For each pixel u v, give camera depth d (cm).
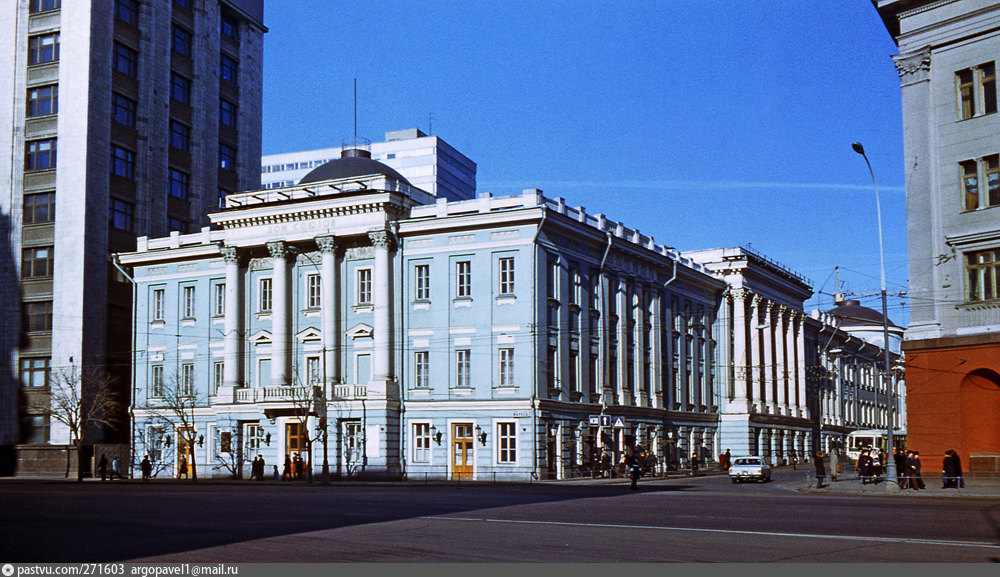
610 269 6569
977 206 4106
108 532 2062
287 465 5900
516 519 2395
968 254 4128
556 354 5878
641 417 6838
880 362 12975
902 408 13200
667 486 4672
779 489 4381
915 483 4016
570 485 4925
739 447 8200
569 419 5922
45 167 7100
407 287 5994
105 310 7006
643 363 6962
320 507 2892
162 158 7638
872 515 2520
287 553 1691
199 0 8150
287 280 6244
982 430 4062
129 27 7425
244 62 8731
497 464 5653
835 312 11756
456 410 5766
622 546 1783
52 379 6806
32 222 7069
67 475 6706
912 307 4269
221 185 8325
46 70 7169
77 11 7106
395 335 5981
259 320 6378
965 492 3653
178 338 6688
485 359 5750
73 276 6850
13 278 7050
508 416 5631
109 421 6794
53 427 6862
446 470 5753
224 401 6297
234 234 6419
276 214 6197
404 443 5878
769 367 9038
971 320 4088
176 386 6388
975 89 4144
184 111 7950
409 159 16500
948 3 4228
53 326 6875
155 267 6862
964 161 4156
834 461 5706
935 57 4284
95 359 6888
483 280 5809
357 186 6106
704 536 1953
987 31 4100
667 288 7494
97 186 7025
